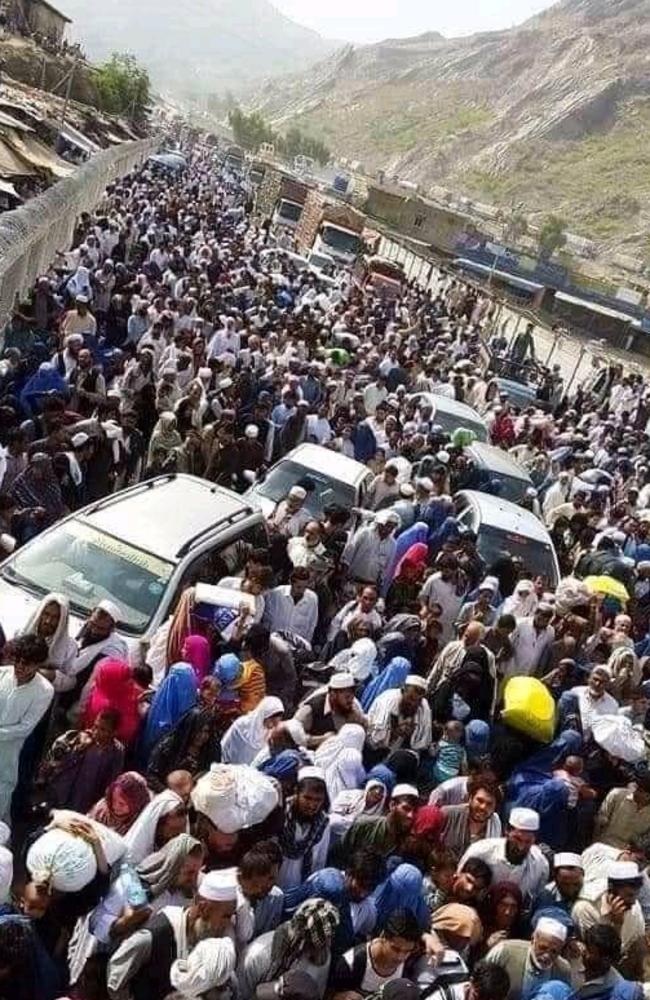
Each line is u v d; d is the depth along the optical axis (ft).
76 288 57.77
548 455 62.28
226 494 32.76
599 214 529.04
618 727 27.12
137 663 24.17
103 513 29.22
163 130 308.60
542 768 26.43
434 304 123.13
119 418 38.88
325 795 18.98
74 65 160.04
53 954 16.21
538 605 32.63
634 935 20.01
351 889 17.46
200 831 18.42
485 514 42.37
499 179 601.62
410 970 16.97
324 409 55.31
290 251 136.87
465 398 75.87
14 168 74.13
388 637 29.37
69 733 19.86
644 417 92.48
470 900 19.45
